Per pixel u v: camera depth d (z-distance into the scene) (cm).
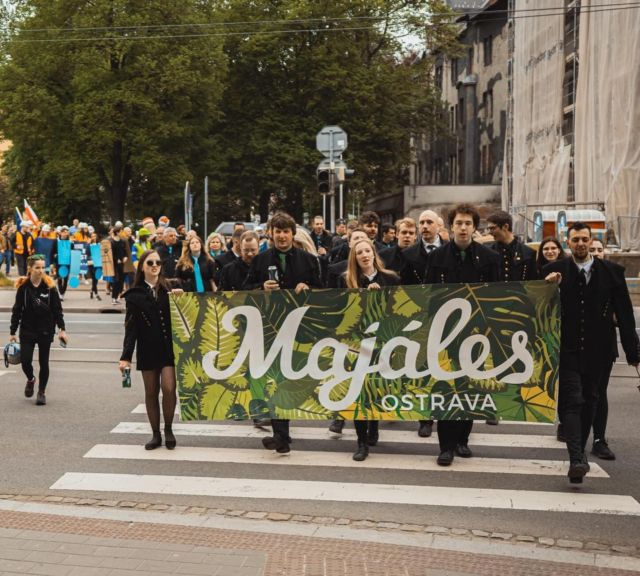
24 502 669
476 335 768
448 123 5684
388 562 532
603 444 795
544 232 3002
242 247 909
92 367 1300
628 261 2344
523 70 3928
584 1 3006
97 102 3909
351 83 4466
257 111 4650
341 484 713
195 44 4022
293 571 511
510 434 888
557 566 533
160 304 816
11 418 962
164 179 4188
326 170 2000
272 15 4541
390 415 787
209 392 814
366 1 4444
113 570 510
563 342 745
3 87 4019
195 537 574
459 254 782
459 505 659
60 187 4619
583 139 3045
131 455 809
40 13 4016
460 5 5834
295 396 802
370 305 787
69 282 2830
